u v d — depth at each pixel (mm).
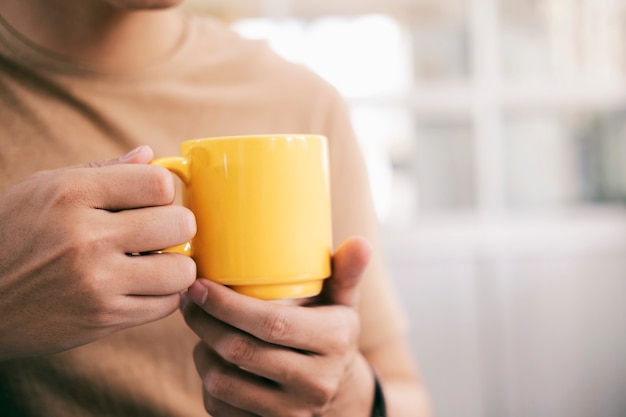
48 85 566
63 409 538
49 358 531
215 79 630
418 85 1523
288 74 656
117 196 396
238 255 413
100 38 572
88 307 395
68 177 394
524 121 1551
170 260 404
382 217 1537
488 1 1500
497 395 1479
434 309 1477
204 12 1473
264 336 418
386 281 648
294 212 419
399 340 646
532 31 1535
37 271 391
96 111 570
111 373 543
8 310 400
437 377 1478
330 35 1511
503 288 1471
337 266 453
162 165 417
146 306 409
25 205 396
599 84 1507
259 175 411
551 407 1478
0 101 558
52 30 564
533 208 1562
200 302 417
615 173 1546
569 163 1557
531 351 1475
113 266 393
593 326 1471
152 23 593
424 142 1563
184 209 407
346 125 662
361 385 500
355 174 654
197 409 562
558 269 1466
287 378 435
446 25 1532
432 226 1522
